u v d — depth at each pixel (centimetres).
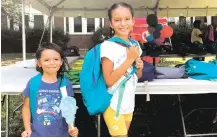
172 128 376
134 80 220
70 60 518
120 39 214
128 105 215
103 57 207
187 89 271
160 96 403
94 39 1203
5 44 1399
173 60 900
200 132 362
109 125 215
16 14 1523
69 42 1634
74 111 209
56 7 748
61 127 215
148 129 376
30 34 1422
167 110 392
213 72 292
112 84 209
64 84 220
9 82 287
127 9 212
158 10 821
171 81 281
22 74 350
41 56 216
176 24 1331
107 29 1248
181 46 641
